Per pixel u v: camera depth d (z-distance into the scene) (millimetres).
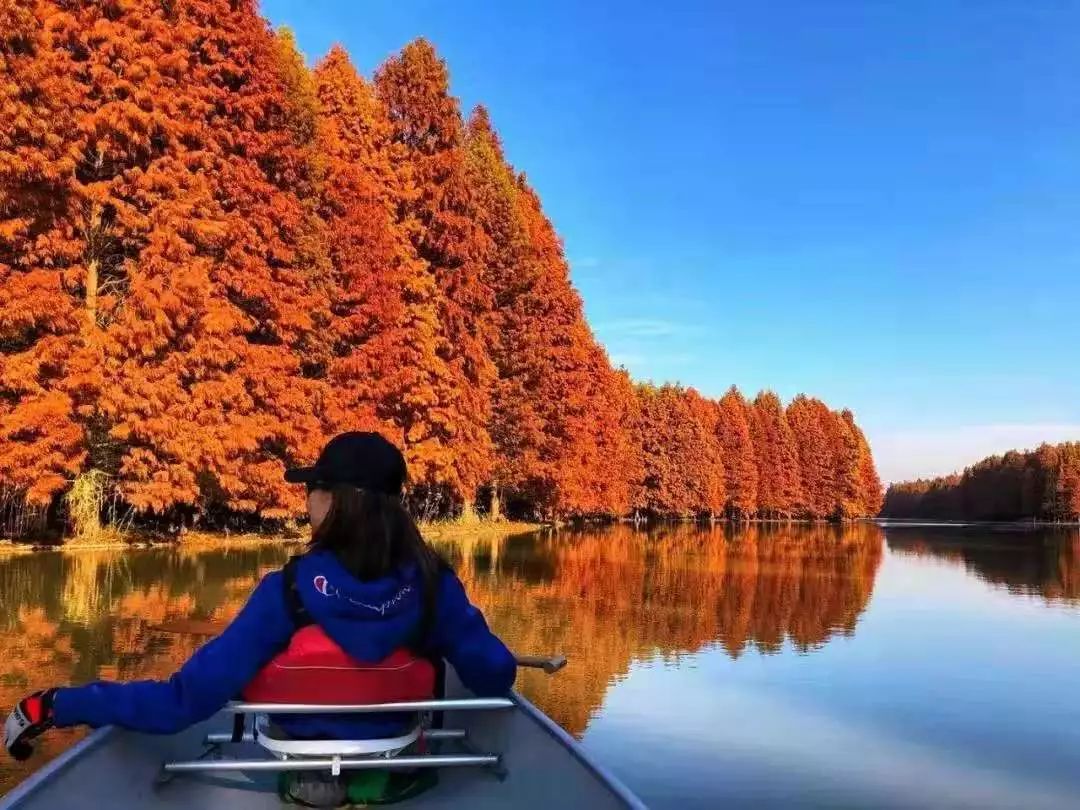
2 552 16500
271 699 2738
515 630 11117
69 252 17453
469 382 32625
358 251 25922
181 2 20031
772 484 99750
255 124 22062
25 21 15516
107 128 18125
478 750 3357
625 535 40438
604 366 54812
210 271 20312
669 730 6758
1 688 6715
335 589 2668
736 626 12219
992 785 5758
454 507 37594
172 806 2746
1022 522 126500
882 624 12953
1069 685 8750
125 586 12398
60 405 16469
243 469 20344
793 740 6598
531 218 44906
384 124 31188
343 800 2762
